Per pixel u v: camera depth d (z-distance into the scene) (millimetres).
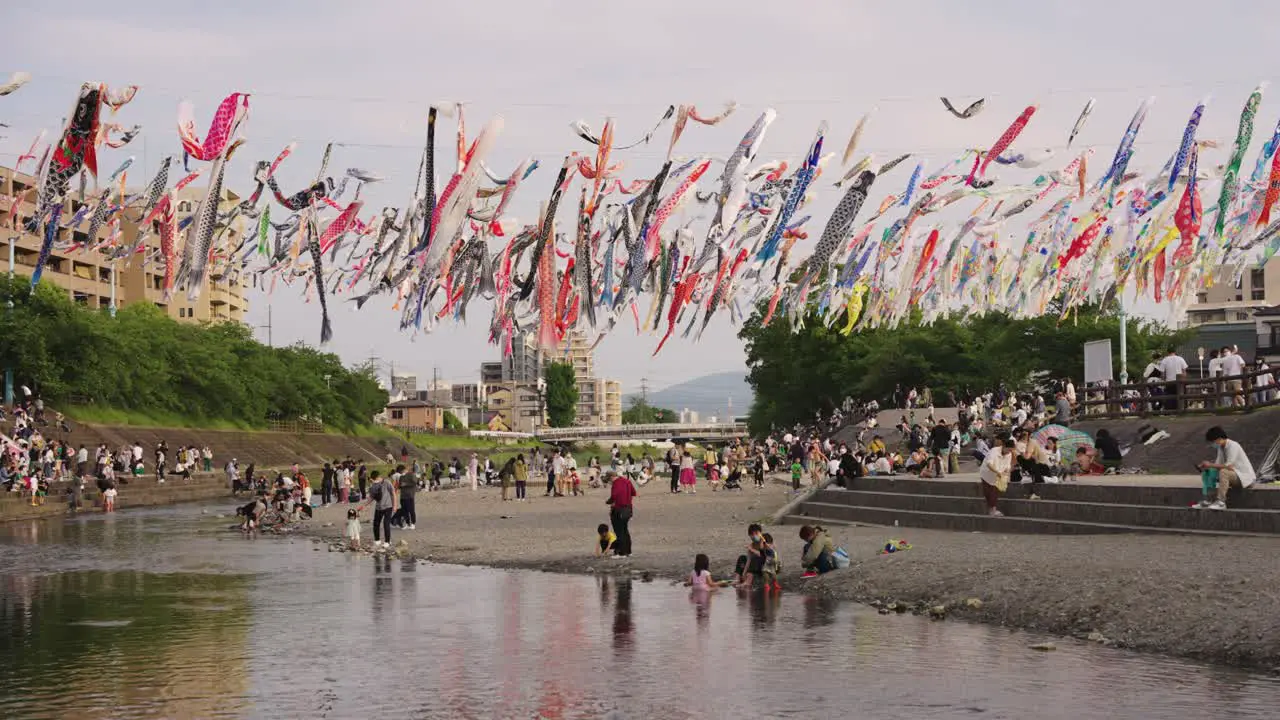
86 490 55531
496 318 20969
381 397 135500
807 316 93938
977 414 61625
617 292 20828
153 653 14141
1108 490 23719
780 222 21359
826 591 19172
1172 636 13422
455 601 18891
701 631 15336
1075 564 17391
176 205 18188
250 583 22125
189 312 113812
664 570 22734
